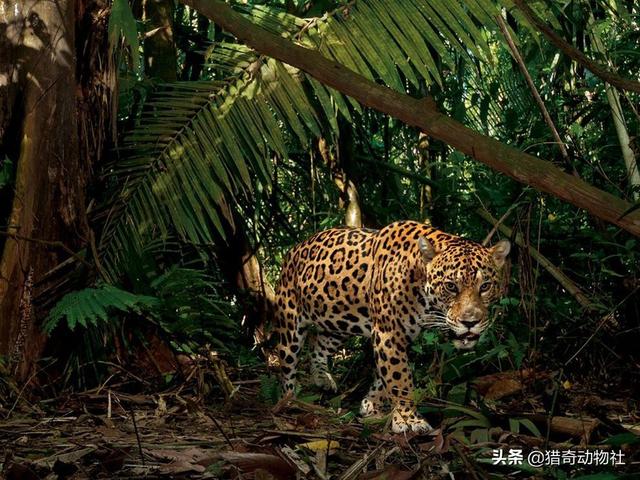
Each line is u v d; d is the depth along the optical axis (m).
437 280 4.56
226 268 6.91
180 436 4.03
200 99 5.48
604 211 2.90
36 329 4.93
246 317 6.90
